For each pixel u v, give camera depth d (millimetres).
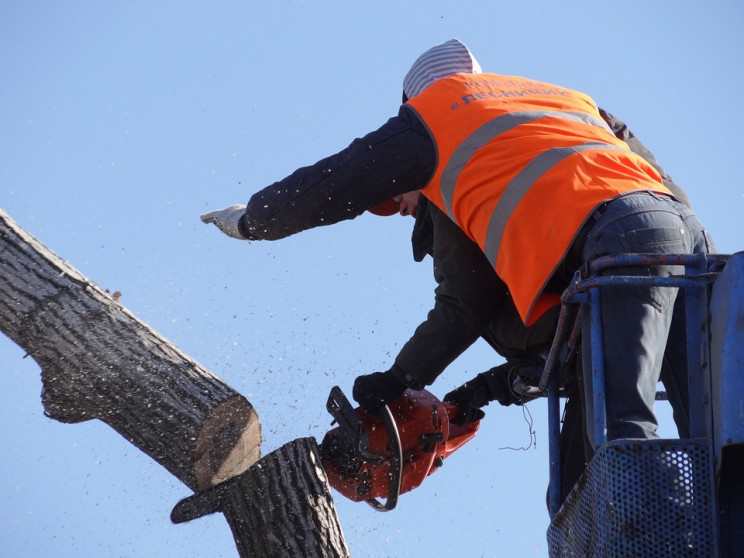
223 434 9508
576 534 7312
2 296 9742
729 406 6363
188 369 9617
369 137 9305
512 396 10594
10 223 10188
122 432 9578
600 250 7750
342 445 9609
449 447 10477
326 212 9492
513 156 8555
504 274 8352
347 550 9031
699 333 7051
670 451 6648
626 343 7352
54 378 9586
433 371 9547
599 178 8148
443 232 9586
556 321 8914
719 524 6496
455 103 9164
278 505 8992
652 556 6523
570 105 9328
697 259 7152
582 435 9469
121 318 9805
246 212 9953
